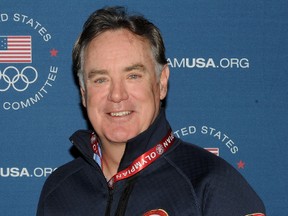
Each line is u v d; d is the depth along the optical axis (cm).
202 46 216
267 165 218
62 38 218
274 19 215
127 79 152
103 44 152
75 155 220
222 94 218
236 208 143
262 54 216
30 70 218
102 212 156
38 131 219
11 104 218
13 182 219
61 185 167
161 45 158
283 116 217
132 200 151
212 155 154
